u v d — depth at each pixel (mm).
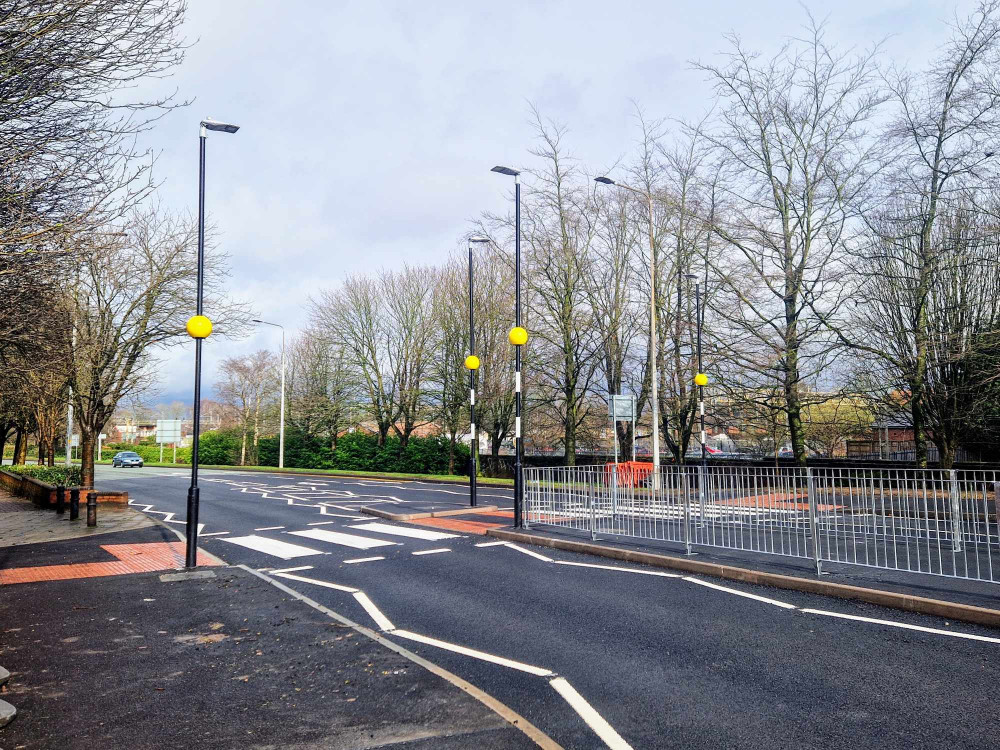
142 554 11781
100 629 6988
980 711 4680
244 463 57375
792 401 24125
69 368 17391
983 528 9453
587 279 31062
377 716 4684
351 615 7605
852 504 9617
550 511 13711
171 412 83750
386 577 9609
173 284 20141
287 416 52094
